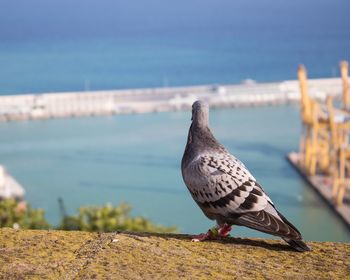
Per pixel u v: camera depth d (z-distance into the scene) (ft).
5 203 59.11
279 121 603.67
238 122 611.06
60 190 371.35
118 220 61.72
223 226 25.29
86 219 61.31
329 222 289.74
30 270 20.04
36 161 465.06
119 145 515.09
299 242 23.31
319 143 367.25
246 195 24.82
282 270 21.15
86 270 20.12
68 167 437.99
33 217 59.36
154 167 427.33
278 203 324.80
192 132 26.68
